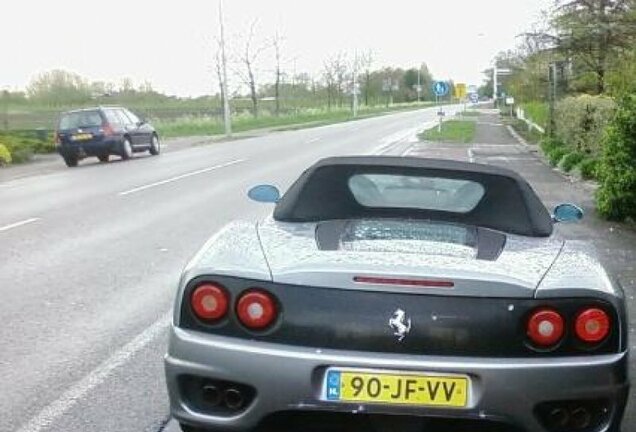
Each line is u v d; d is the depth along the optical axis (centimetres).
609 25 2455
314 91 8338
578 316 314
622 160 1127
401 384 303
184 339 321
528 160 2350
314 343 310
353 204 426
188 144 3331
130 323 604
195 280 328
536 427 307
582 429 313
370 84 10162
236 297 319
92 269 805
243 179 1742
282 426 320
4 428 404
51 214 1234
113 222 1135
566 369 306
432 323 306
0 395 450
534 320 310
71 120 2422
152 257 868
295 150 2781
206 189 1555
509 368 302
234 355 312
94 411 427
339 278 313
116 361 512
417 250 351
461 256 345
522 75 4712
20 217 1204
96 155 2436
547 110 2978
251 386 311
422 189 434
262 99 7750
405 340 306
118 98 7156
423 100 13638
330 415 315
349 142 3247
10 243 962
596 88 2645
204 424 318
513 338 308
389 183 436
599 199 1177
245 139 3666
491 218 416
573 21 2523
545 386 304
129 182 1742
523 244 380
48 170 2216
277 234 382
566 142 2312
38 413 424
